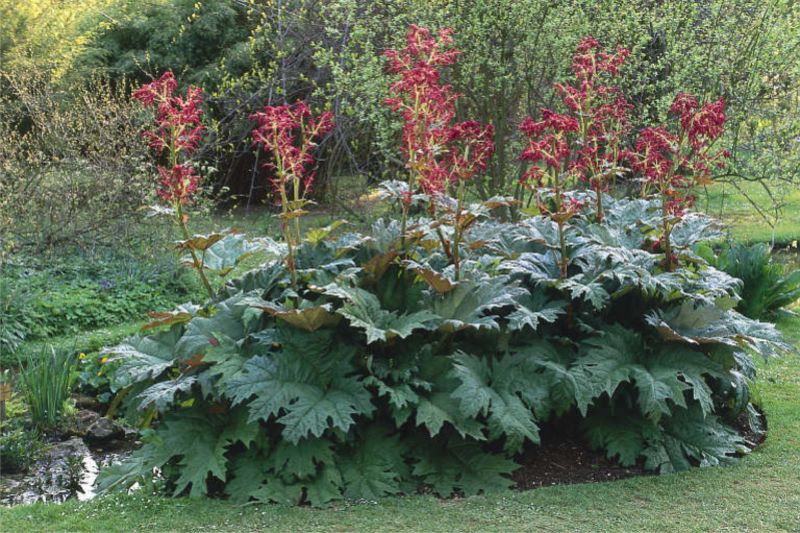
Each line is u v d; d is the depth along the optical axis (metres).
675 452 5.04
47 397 6.16
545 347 5.11
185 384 4.66
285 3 12.10
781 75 10.21
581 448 5.23
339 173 12.48
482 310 5.05
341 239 5.46
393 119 10.22
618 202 6.32
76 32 15.71
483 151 5.15
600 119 5.77
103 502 4.54
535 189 5.82
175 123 5.09
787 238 11.95
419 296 5.20
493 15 9.62
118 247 9.96
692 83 9.98
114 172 10.29
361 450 4.81
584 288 4.99
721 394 5.70
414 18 9.43
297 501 4.52
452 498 4.62
